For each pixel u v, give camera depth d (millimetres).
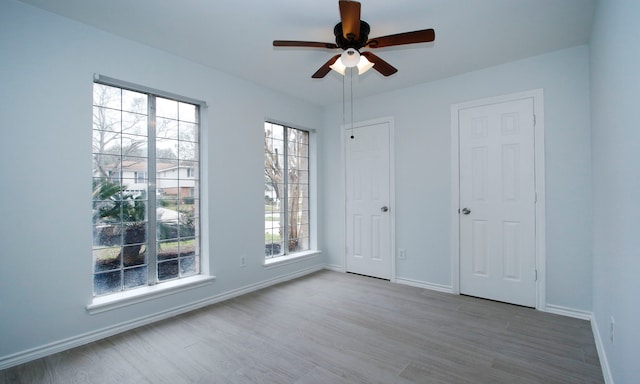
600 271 2076
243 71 3084
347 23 1784
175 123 2842
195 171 2990
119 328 2330
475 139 3076
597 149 2141
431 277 3359
